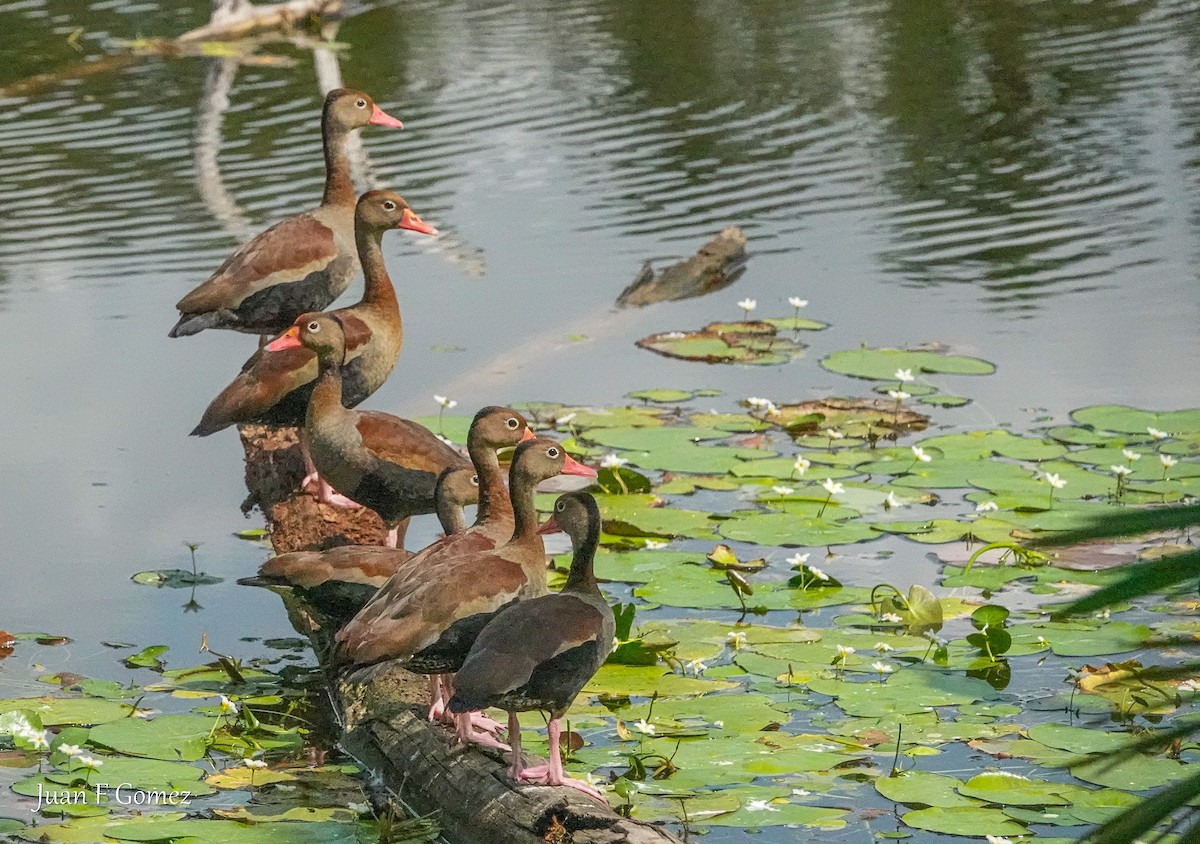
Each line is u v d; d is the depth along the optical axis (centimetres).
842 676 930
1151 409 1391
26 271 1841
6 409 1470
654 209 2031
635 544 1154
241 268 1229
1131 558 1085
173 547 1191
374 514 1145
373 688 888
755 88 2583
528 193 2094
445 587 819
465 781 781
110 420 1452
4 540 1198
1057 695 903
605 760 830
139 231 1966
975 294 1723
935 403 1415
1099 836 346
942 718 875
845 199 2062
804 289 1755
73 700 923
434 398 1471
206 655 1010
